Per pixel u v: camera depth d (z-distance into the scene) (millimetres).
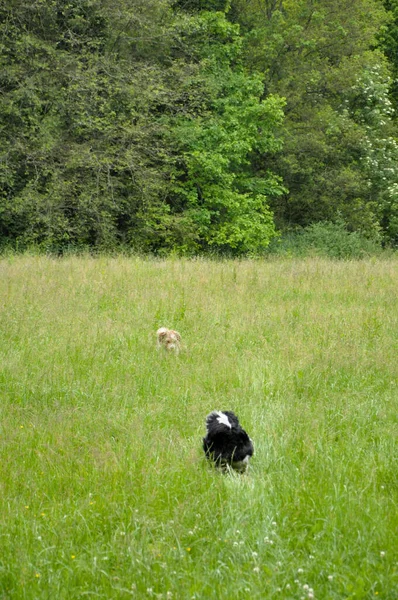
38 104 26906
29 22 28656
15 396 10086
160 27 30484
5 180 26859
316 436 8461
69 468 7543
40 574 5566
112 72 29203
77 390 10250
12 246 28344
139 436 8430
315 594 5355
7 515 6523
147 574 5570
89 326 13422
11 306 14625
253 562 5723
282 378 10766
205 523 6414
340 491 6770
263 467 7660
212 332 13547
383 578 5438
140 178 29062
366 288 18141
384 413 9508
